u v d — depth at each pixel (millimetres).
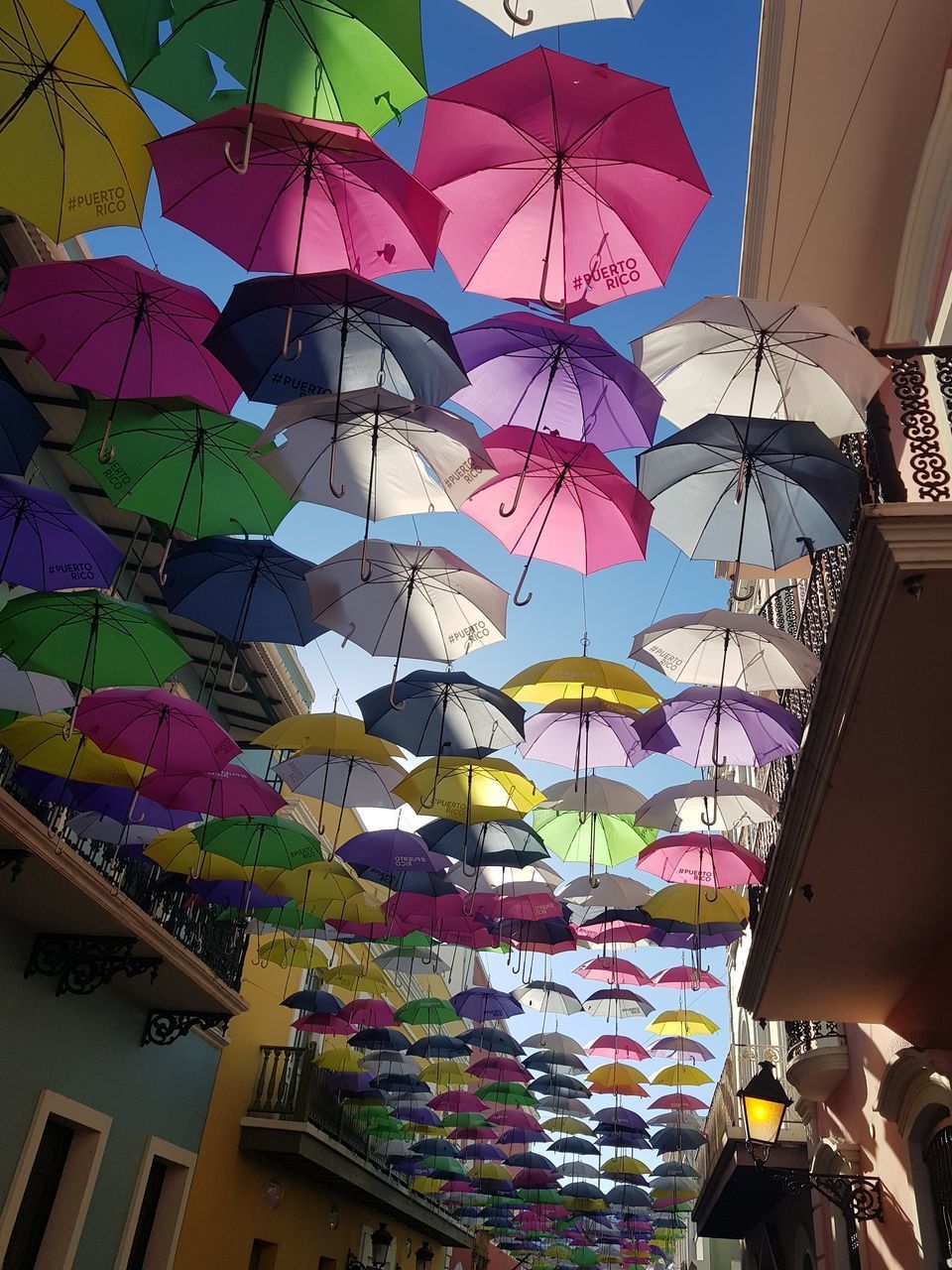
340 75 3477
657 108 3764
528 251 4062
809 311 4355
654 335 4598
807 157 7555
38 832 7668
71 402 8844
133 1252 11297
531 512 5602
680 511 5344
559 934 10586
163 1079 11820
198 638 12055
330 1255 17828
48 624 6395
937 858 5496
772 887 6418
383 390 4191
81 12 3629
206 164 3717
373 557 6227
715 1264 25984
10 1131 8883
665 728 6906
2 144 3732
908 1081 6523
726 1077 15641
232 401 4973
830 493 4695
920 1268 6496
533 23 3363
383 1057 16359
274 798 7973
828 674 4566
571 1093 16219
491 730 7754
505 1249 37719
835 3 6656
